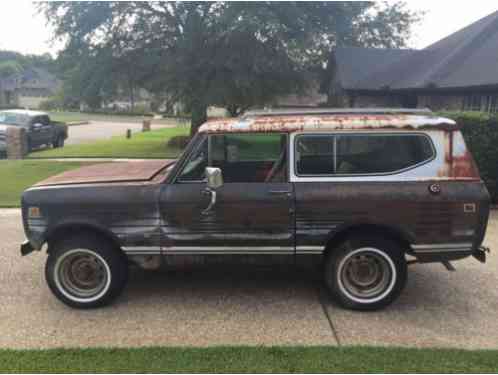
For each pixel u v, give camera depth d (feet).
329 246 13.67
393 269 13.41
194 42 52.24
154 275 16.57
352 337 12.15
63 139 66.28
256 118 13.74
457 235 13.07
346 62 60.13
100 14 54.85
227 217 13.21
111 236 13.42
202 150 13.43
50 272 13.74
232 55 50.42
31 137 55.26
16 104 263.49
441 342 11.91
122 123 145.07
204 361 10.85
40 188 13.80
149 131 103.50
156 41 55.98
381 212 13.01
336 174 13.28
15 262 17.89
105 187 13.52
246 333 12.36
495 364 10.75
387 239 13.37
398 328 12.67
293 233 13.24
